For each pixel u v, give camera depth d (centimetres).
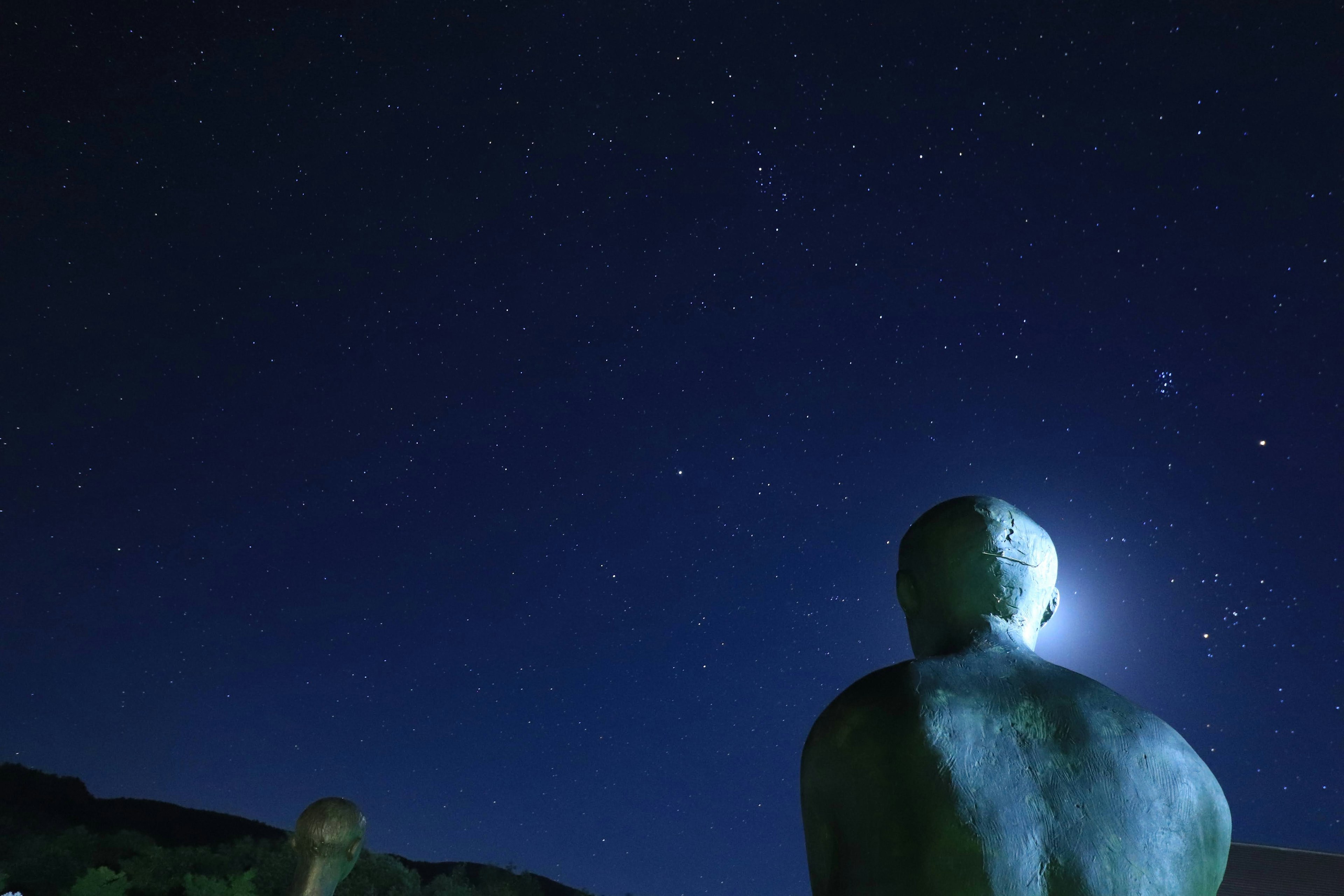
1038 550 208
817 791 184
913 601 210
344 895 1680
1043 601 208
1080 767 175
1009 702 182
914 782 172
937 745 175
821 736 185
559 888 2077
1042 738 178
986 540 205
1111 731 180
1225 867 182
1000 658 191
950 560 205
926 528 211
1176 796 177
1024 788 172
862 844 174
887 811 173
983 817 169
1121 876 167
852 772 178
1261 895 1141
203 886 1538
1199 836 177
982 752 175
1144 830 172
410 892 1756
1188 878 173
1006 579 204
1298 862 1226
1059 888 165
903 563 213
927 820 169
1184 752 183
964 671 187
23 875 1506
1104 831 170
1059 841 169
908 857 169
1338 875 1188
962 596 203
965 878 165
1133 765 177
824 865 182
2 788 2198
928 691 182
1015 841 168
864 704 183
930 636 205
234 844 1791
